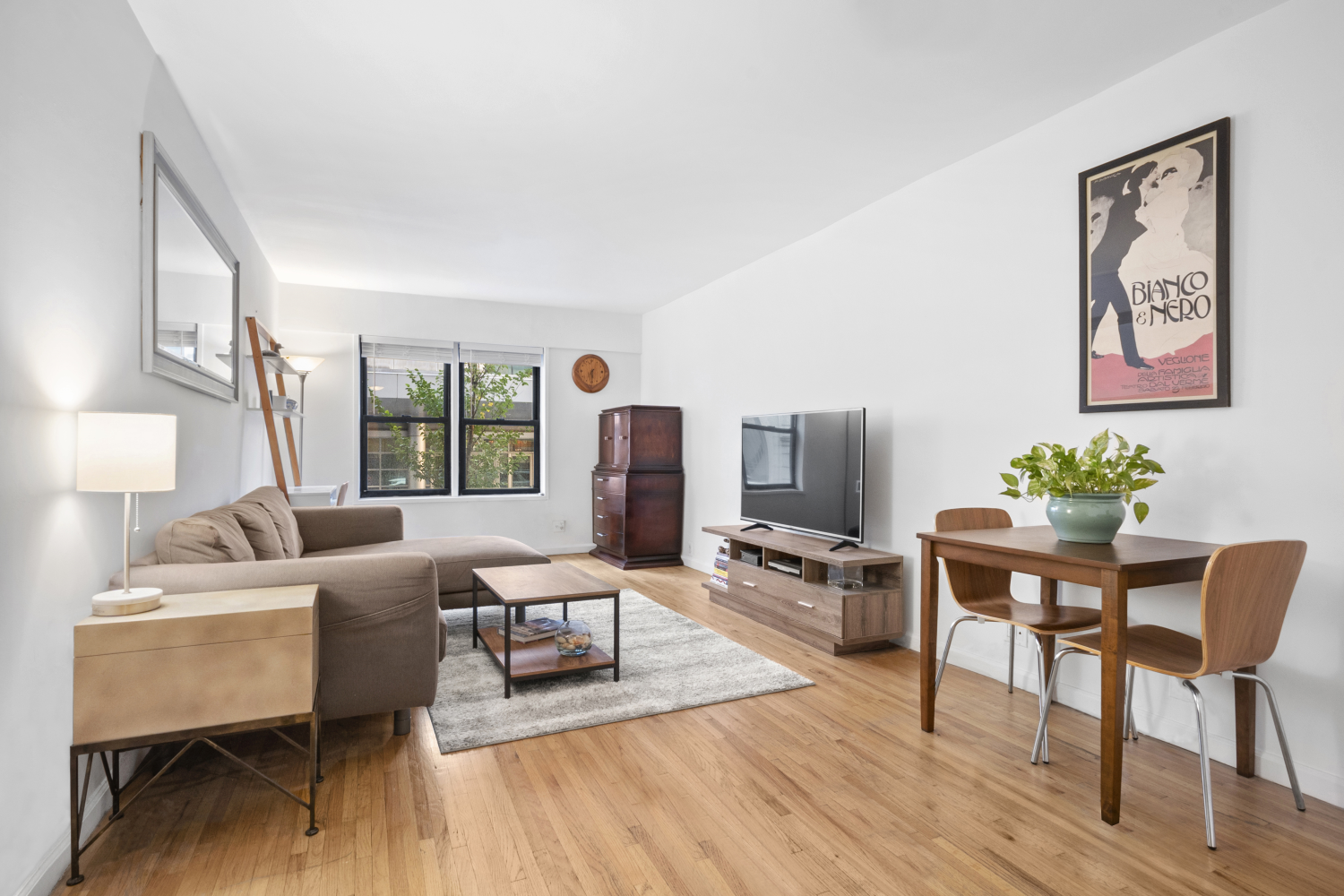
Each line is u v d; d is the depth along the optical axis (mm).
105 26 1930
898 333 3656
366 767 2211
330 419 5746
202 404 3059
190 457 2854
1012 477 2449
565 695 2846
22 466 1481
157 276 2275
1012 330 3018
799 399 4480
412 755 2297
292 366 5133
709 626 3984
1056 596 2752
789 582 3787
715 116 2848
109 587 1934
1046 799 2025
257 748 2342
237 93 2656
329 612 2172
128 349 2098
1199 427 2342
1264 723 2170
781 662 3334
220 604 1811
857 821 1905
